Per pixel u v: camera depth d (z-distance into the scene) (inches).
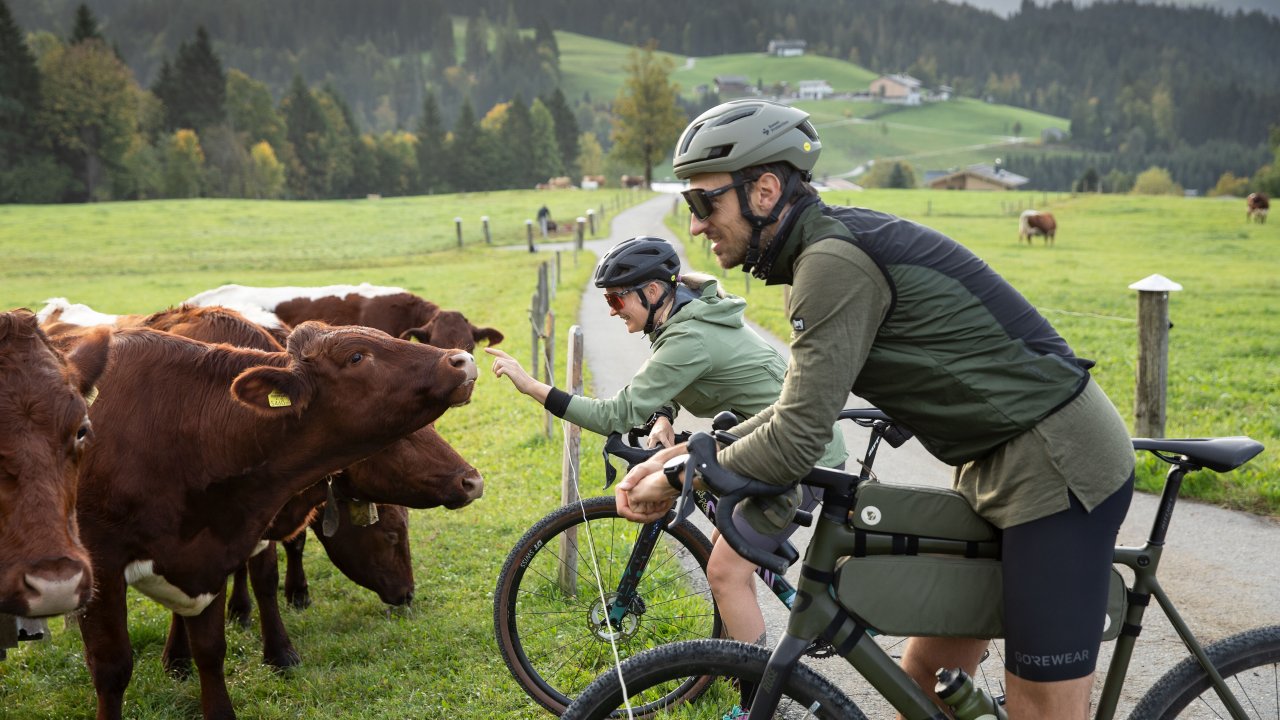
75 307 249.6
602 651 179.0
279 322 279.1
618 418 146.5
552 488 309.6
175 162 4234.7
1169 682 107.6
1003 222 2140.7
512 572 160.9
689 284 156.4
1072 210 2389.3
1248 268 1269.7
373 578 216.5
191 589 166.7
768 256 99.8
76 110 4028.1
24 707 182.4
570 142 6633.9
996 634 99.3
